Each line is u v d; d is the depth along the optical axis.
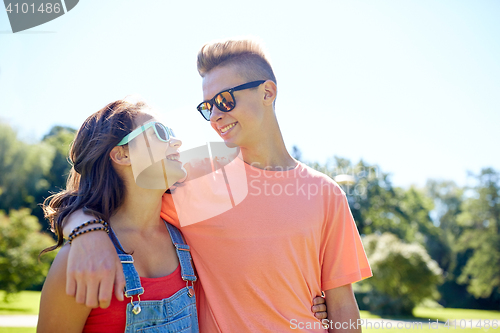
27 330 8.23
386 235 18.39
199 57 1.98
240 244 1.72
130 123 1.54
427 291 16.34
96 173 1.52
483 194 34.56
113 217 1.52
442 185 38.56
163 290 1.48
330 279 1.86
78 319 1.29
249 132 1.89
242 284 1.69
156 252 1.56
